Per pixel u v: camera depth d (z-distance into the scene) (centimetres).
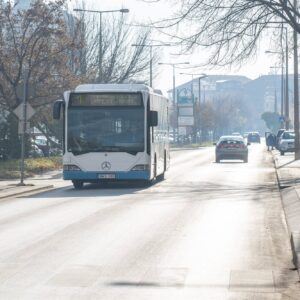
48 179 5062
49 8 5991
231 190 3847
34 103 6056
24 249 1883
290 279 1528
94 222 2433
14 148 6197
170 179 4794
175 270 1612
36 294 1377
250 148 12594
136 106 3897
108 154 3884
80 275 1555
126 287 1440
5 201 3306
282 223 2423
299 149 7288
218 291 1410
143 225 2356
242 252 1848
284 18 4344
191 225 2364
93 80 7106
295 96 7262
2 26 5916
